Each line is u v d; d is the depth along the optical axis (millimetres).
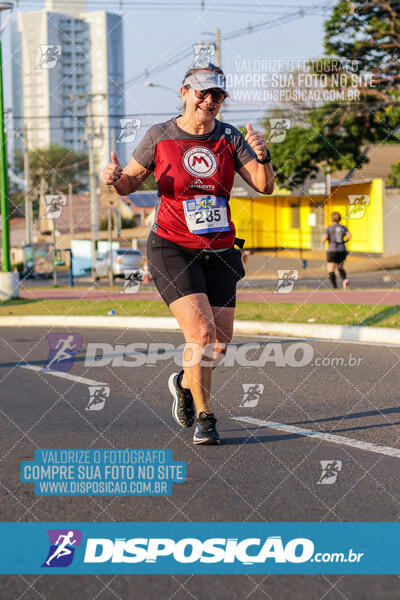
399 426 5031
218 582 2715
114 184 4531
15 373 7965
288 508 3449
